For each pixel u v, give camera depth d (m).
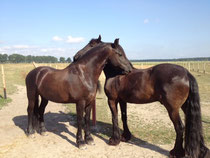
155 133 4.91
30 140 4.49
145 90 3.57
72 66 4.10
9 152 3.89
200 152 3.26
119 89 3.94
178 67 3.40
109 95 4.13
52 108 7.85
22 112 7.12
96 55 3.95
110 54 3.86
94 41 4.48
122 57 3.87
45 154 3.81
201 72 25.97
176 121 3.35
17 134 4.86
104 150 3.98
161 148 4.04
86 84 3.89
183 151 3.43
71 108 7.84
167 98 3.31
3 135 4.79
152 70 3.57
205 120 5.94
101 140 4.53
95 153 3.85
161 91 3.37
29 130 4.64
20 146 4.17
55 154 3.81
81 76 3.90
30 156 3.74
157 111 7.37
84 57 4.04
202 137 3.28
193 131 3.17
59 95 4.05
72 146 4.18
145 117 6.48
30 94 4.50
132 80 3.73
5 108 7.68
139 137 4.66
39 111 4.79
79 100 3.94
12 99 9.57
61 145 4.23
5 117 6.39
